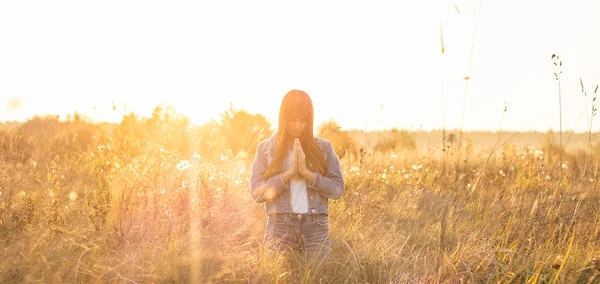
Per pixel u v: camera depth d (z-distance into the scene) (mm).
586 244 4367
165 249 3803
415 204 6418
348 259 3852
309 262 3539
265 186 3730
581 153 11516
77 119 13438
